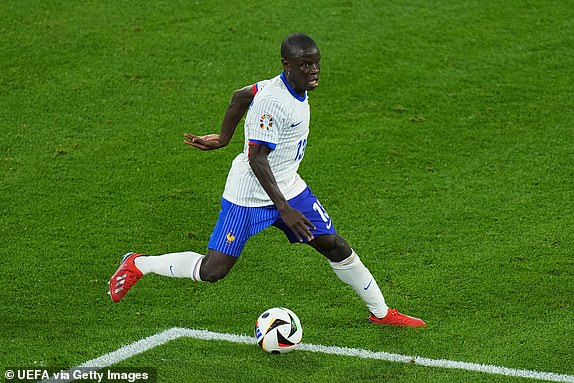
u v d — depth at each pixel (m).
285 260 26.95
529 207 29.97
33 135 33.75
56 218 28.83
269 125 20.41
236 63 39.31
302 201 21.89
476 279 25.98
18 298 24.69
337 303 24.94
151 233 28.30
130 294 25.06
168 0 44.09
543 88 38.06
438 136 34.47
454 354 22.64
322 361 22.27
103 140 33.66
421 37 41.72
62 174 31.36
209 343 22.94
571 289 25.44
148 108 35.91
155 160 32.50
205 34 41.31
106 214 29.19
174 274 22.33
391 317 23.67
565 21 43.34
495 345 23.00
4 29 40.81
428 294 25.31
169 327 23.61
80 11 42.66
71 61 38.88
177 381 21.31
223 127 23.00
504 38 41.88
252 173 21.47
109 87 37.22
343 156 33.00
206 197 30.39
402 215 29.48
